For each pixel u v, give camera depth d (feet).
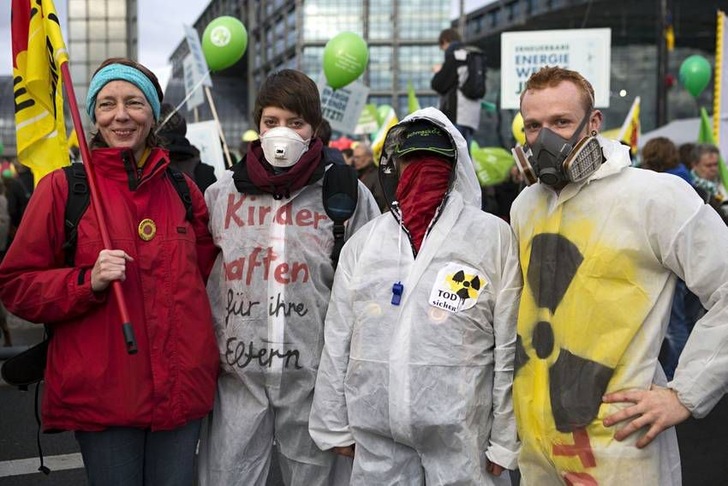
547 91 6.66
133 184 7.55
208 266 8.54
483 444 7.29
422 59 185.88
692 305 18.49
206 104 150.00
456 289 7.22
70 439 14.96
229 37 23.93
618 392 6.36
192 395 7.55
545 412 6.68
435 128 7.72
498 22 136.98
